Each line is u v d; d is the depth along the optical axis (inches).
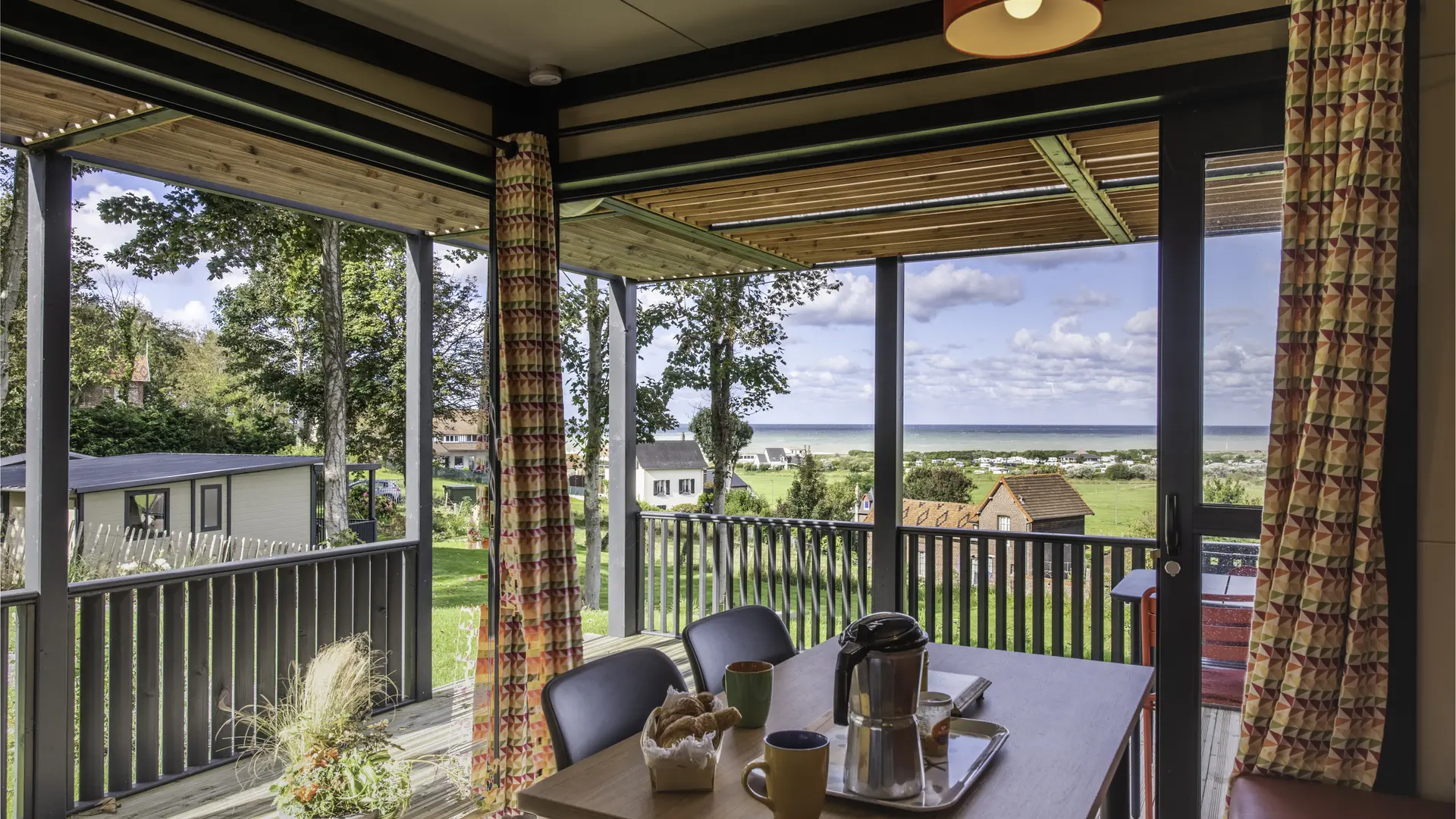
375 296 512.1
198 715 161.5
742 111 131.5
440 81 134.0
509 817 138.7
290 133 118.0
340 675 147.7
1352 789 86.4
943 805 58.3
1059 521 494.3
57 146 137.0
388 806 133.0
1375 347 87.7
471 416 536.7
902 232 198.5
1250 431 103.6
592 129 142.8
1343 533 88.2
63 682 138.7
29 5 88.6
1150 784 126.9
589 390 396.5
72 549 213.6
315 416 529.3
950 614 202.2
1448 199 87.8
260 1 109.1
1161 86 104.5
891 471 211.0
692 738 62.4
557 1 116.3
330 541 476.7
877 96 121.6
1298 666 88.4
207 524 316.8
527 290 143.2
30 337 136.9
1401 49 86.8
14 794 137.6
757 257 228.4
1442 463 87.9
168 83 102.7
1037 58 110.7
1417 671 88.4
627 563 259.0
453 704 186.1
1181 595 106.7
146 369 512.7
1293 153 91.1
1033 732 75.5
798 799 54.8
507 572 143.4
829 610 227.1
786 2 117.4
